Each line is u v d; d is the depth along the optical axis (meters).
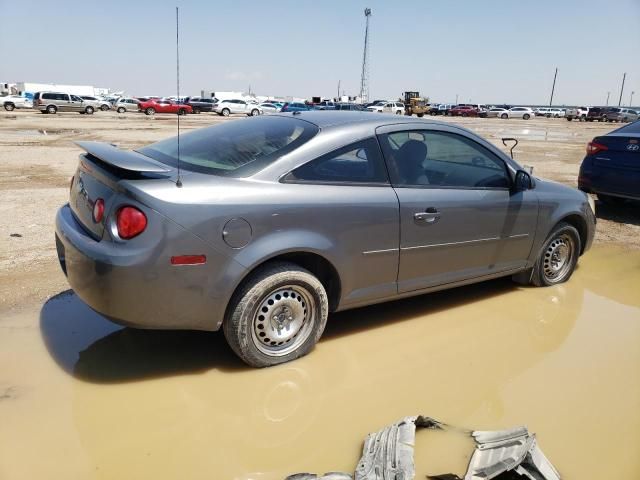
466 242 4.11
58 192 8.28
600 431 2.85
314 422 2.88
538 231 4.66
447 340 3.88
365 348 3.71
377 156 3.65
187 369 3.33
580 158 15.53
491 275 4.44
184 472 2.47
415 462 2.54
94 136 19.36
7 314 3.99
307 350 3.51
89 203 3.16
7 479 2.38
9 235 5.84
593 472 2.54
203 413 2.90
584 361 3.62
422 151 3.92
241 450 2.63
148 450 2.60
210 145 3.61
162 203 2.84
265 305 3.24
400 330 4.02
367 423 2.88
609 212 8.20
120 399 2.99
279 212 3.14
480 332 4.04
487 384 3.30
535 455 2.42
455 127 4.18
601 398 3.17
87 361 3.38
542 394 3.20
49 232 6.02
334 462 2.58
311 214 3.26
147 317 2.94
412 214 3.72
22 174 9.95
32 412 2.84
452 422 2.89
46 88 66.38
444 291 4.87
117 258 2.81
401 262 3.77
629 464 2.60
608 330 4.13
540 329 4.11
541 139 24.56
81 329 3.80
